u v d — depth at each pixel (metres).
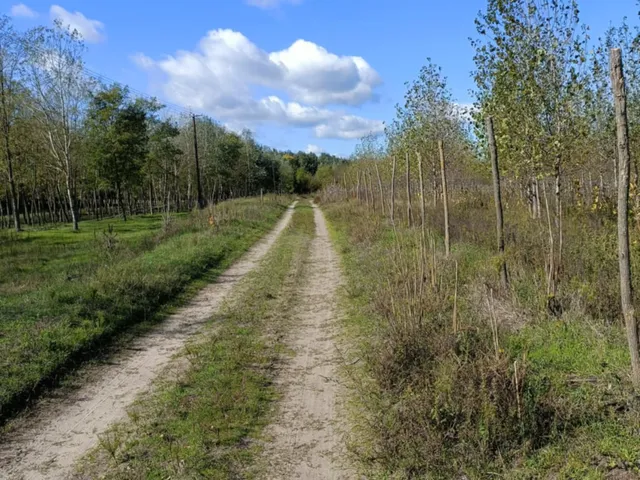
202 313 10.07
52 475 4.56
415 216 18.73
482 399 4.43
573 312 6.77
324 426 5.28
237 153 59.16
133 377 6.86
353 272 12.72
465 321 6.65
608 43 13.90
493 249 11.30
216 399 5.88
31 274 13.16
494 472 3.95
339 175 62.53
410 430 4.52
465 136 21.58
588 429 4.22
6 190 35.03
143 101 41.69
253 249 18.72
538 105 7.55
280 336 8.37
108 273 11.30
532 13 7.61
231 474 4.45
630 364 5.17
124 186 40.56
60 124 30.05
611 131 13.41
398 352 5.86
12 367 6.52
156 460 4.68
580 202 14.34
